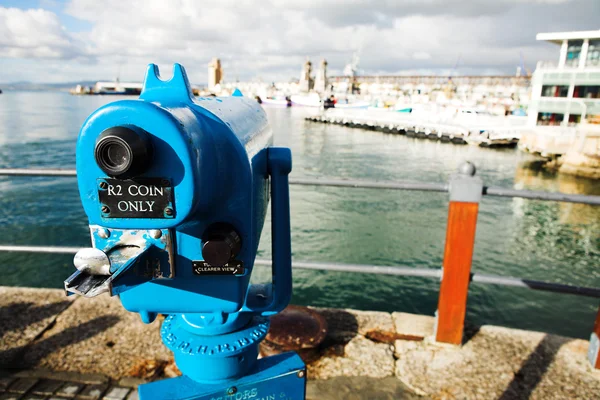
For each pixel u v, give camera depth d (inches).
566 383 89.0
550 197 89.0
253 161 46.2
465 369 92.9
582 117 1354.6
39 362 92.4
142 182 34.7
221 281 42.2
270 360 52.3
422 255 599.5
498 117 1994.3
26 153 1241.4
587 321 438.3
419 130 1946.4
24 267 551.2
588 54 1347.2
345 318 112.7
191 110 40.2
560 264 581.9
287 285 53.3
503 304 466.9
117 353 95.8
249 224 42.7
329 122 2554.1
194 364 47.7
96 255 35.2
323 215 766.5
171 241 39.4
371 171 1168.2
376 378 90.0
